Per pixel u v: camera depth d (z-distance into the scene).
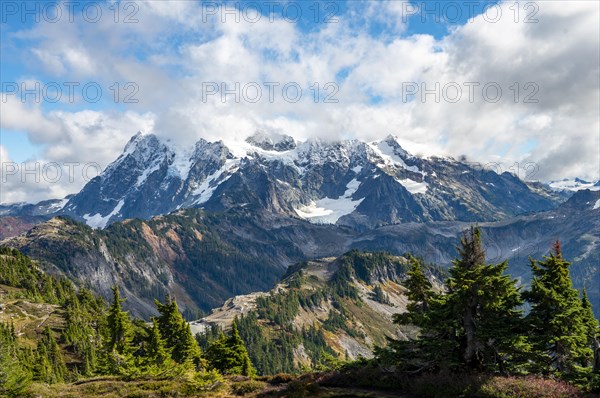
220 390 33.09
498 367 29.45
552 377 28.95
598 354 30.67
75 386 35.56
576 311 30.75
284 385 33.88
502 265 28.36
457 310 29.05
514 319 29.81
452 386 26.86
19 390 31.31
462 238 31.14
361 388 30.75
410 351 30.83
